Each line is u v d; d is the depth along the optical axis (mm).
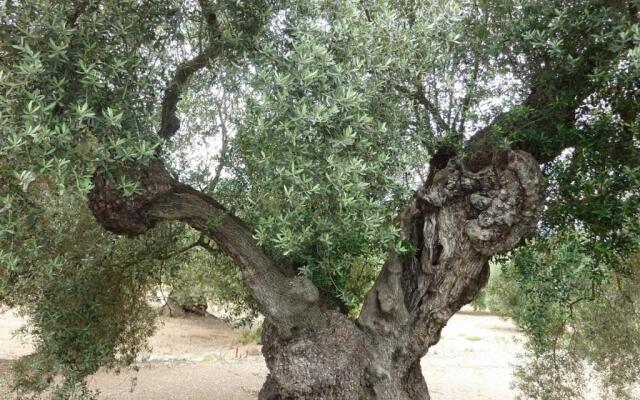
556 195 4848
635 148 4398
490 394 11445
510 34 4688
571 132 4602
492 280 9602
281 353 4656
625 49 4059
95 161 3445
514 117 4578
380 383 4734
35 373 6414
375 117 4207
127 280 6797
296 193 3535
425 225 4941
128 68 3762
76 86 3520
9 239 3639
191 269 8039
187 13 4469
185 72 4719
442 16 4348
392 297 4891
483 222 4512
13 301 6930
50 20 3354
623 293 6895
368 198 4266
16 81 3133
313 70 3619
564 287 4703
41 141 3123
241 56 4293
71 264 5844
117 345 7148
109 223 4551
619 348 7445
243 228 4773
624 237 4602
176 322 20188
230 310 8297
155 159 4449
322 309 4891
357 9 4230
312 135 3576
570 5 4477
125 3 3768
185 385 11211
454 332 22656
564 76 4637
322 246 4254
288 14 4094
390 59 4168
